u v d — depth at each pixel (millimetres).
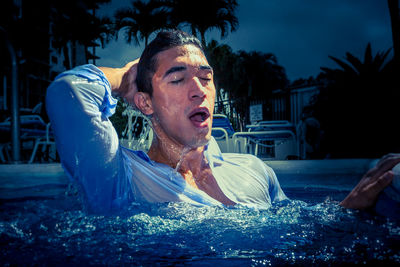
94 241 855
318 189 2225
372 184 1090
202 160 1281
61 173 3799
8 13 16156
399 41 10938
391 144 10727
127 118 1382
